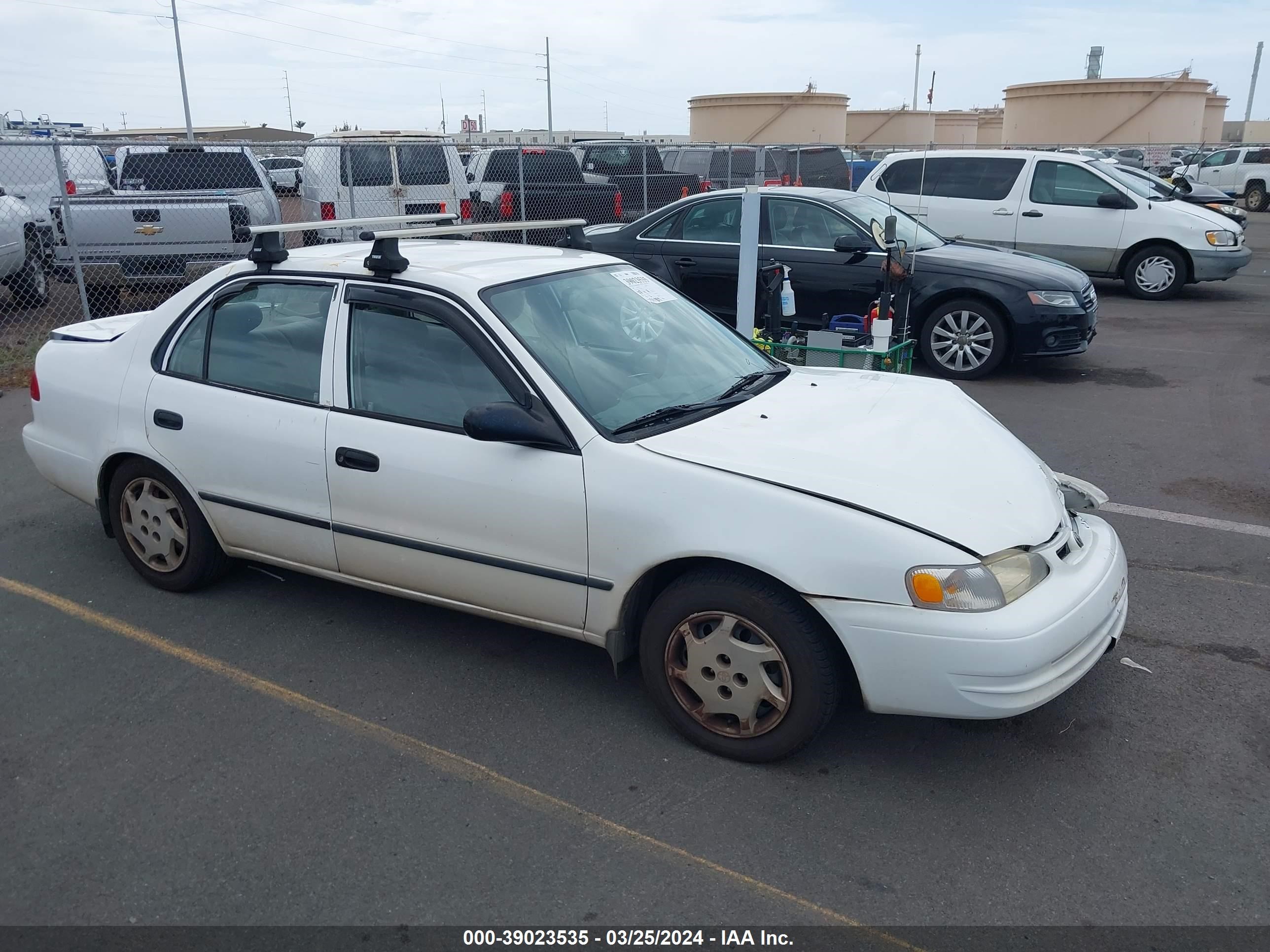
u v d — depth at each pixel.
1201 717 3.69
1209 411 7.94
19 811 3.19
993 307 8.93
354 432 3.84
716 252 9.40
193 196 10.52
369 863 2.95
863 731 3.62
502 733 3.60
